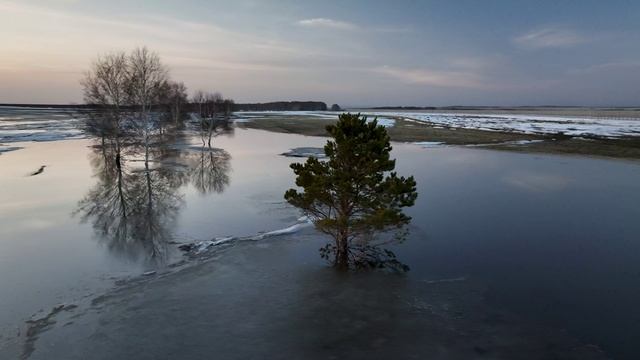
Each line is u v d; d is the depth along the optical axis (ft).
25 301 41.27
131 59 127.03
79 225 66.80
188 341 33.73
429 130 257.75
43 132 237.04
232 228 64.54
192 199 83.92
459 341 34.22
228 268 48.73
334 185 46.70
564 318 38.29
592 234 62.39
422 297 42.01
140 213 73.61
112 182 102.83
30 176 109.50
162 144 163.63
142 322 36.70
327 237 59.00
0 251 55.16
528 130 253.03
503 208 76.64
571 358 32.09
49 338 34.35
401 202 46.88
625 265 50.98
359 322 36.94
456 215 71.97
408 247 56.49
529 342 34.22
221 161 137.39
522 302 41.37
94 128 133.90
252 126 303.68
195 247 55.88
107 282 45.55
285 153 155.74
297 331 35.35
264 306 39.68
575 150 161.07
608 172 115.75
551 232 63.31
